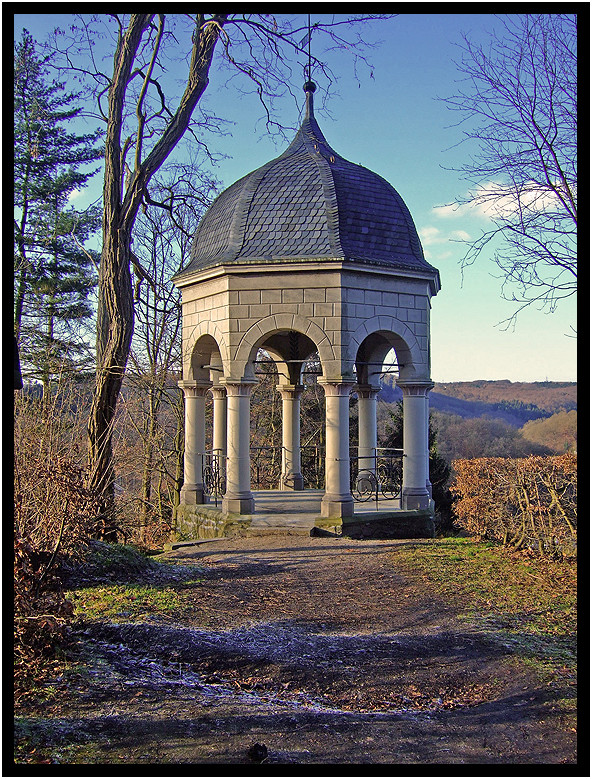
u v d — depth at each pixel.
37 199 26.17
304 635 7.62
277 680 6.46
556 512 10.55
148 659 6.74
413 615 8.35
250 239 14.03
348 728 5.39
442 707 5.89
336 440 13.62
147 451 24.06
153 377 22.25
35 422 11.83
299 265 13.48
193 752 4.80
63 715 5.25
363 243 14.02
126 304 14.59
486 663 6.80
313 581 9.96
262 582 9.88
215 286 14.55
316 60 14.77
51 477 8.48
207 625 7.78
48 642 6.41
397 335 14.38
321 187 14.16
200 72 15.41
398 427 29.34
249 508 14.02
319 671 6.66
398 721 5.56
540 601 8.78
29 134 25.28
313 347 19.17
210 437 30.08
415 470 14.61
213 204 16.17
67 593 8.55
